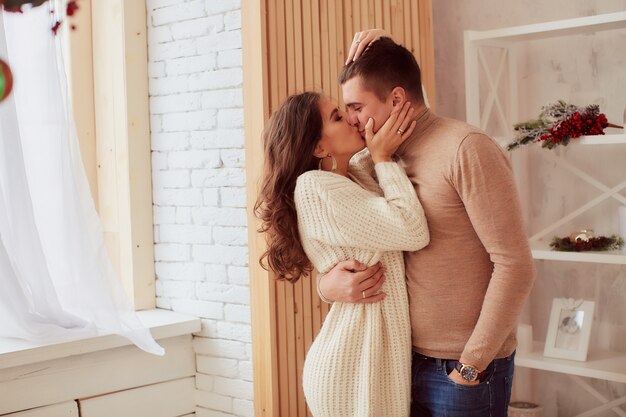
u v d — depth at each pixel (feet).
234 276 10.61
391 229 5.91
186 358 11.08
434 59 12.69
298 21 10.27
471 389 6.00
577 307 10.61
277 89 10.03
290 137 6.31
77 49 11.45
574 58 11.19
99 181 11.71
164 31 11.12
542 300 11.73
